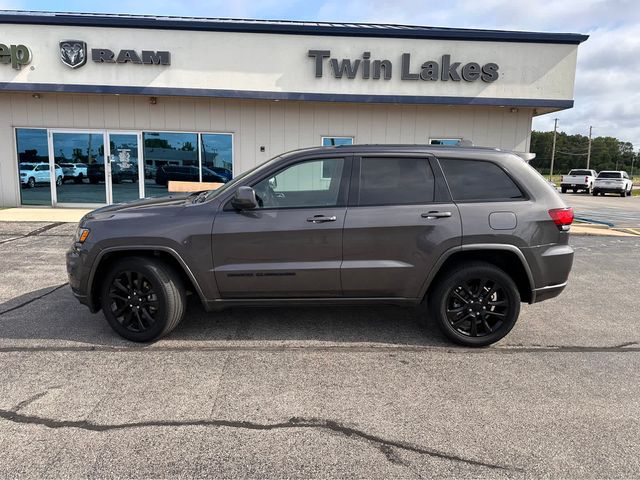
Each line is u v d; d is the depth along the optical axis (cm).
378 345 423
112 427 286
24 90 1124
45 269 668
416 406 318
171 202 443
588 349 422
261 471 250
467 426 295
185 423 293
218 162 1261
